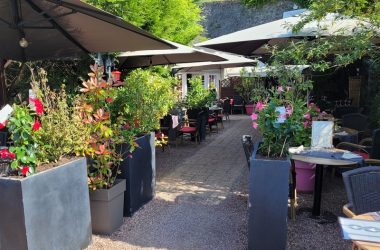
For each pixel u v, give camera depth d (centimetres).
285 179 293
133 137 404
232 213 415
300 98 360
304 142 412
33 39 457
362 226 199
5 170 280
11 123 271
